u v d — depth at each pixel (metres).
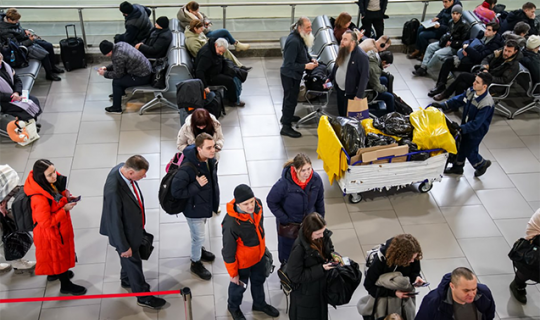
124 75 7.04
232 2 8.80
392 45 9.10
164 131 6.94
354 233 5.46
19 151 6.44
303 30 6.23
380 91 6.74
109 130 6.92
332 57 7.34
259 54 8.93
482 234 5.51
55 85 7.84
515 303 4.76
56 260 4.37
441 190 6.07
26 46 7.55
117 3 8.84
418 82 8.30
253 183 6.09
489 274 5.05
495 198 5.98
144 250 4.30
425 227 5.57
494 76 7.15
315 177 4.26
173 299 4.67
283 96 7.29
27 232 4.51
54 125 6.95
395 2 9.02
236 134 6.92
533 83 7.18
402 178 5.67
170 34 7.58
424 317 3.65
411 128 5.66
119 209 3.97
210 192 4.47
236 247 3.90
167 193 4.29
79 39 8.15
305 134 6.99
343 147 5.39
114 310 4.57
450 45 8.11
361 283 4.88
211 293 4.75
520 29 7.57
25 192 4.11
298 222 4.37
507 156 6.65
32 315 4.49
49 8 8.09
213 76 7.16
